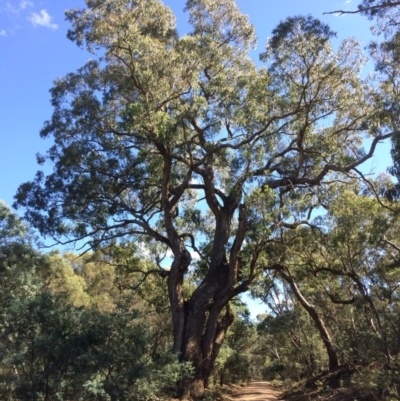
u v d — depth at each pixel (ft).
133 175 71.87
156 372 44.01
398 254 54.75
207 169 70.28
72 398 41.50
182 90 61.57
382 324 52.29
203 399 57.31
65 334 42.63
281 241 60.75
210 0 68.54
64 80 65.77
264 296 75.51
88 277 140.15
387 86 47.32
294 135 64.64
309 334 99.60
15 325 42.88
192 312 62.80
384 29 44.09
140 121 56.39
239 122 60.13
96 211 72.18
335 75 56.70
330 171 68.28
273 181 64.69
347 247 55.47
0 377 41.50
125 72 62.03
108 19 58.80
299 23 55.11
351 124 63.57
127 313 45.47
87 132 68.49
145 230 75.87
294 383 96.02
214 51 63.16
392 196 43.29
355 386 53.57
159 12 62.49
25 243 84.12
